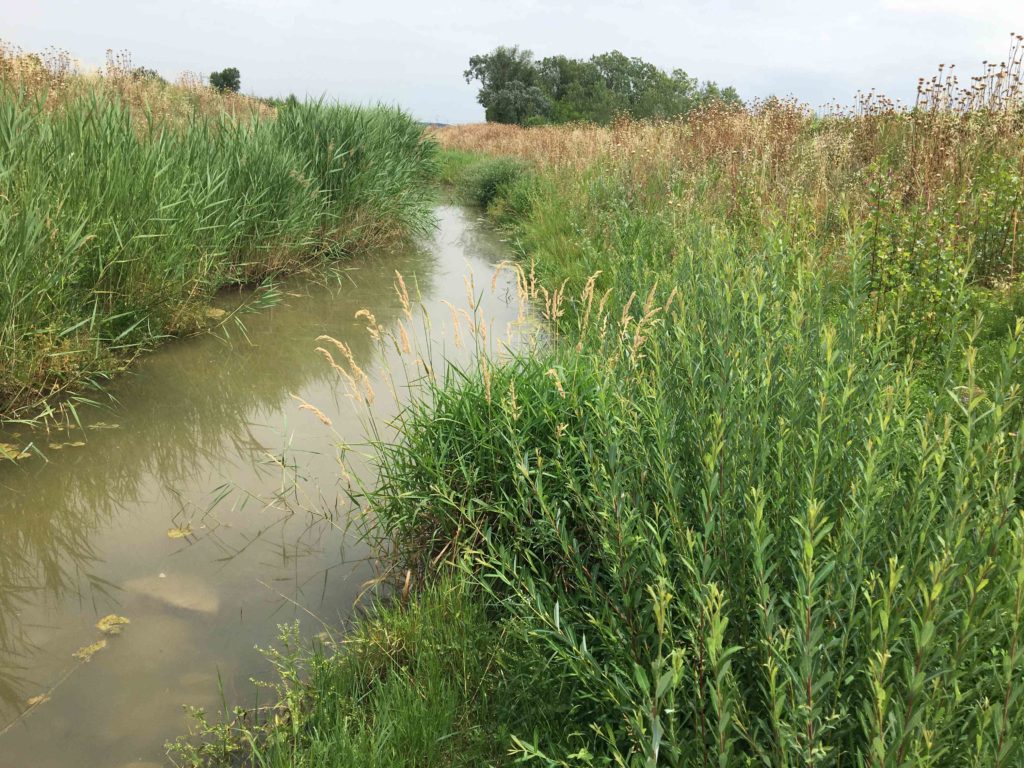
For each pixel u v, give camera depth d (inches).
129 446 175.8
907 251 193.5
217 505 152.9
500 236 451.8
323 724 94.1
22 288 188.7
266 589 126.8
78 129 251.0
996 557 65.8
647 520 82.5
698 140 405.7
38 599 123.5
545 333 215.9
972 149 274.8
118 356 223.1
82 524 145.3
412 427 137.7
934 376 150.1
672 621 80.4
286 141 362.9
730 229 263.9
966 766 58.2
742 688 73.4
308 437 181.5
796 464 84.8
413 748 87.3
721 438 81.7
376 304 291.6
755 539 63.7
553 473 116.3
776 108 399.2
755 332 107.2
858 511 71.3
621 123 543.8
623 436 95.0
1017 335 71.1
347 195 375.6
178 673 107.0
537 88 2405.3
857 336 108.6
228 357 231.1
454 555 119.7
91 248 219.6
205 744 93.3
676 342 125.9
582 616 93.0
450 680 99.3
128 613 120.3
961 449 82.9
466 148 965.8
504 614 113.3
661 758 71.5
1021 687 51.5
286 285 314.7
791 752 59.4
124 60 509.0
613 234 303.1
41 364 194.2
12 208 198.5
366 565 133.6
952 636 62.6
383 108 499.5
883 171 253.8
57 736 95.7
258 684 105.0
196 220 260.4
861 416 87.3
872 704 58.5
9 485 157.2
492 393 131.4
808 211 257.9
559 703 88.0
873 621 61.5
